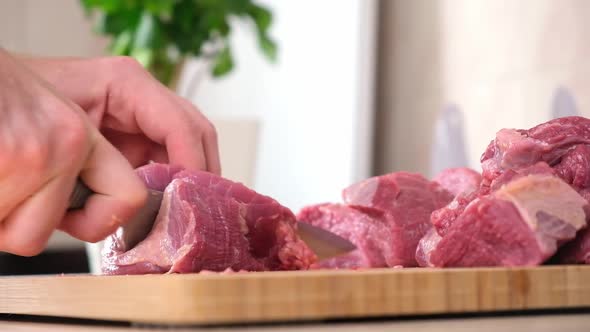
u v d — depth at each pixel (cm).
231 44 445
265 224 147
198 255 136
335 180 361
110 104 175
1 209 112
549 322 100
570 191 120
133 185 117
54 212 114
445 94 301
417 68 320
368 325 95
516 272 106
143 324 96
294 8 398
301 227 161
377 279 98
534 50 249
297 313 93
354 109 346
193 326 90
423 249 143
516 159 131
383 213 163
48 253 325
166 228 139
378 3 348
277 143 414
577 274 109
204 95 463
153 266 139
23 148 108
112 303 102
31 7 445
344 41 354
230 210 142
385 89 345
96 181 117
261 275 94
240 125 297
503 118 266
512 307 105
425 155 314
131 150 188
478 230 120
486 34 275
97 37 465
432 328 94
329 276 95
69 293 112
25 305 124
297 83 397
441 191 167
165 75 332
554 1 238
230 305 90
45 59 177
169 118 171
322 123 372
